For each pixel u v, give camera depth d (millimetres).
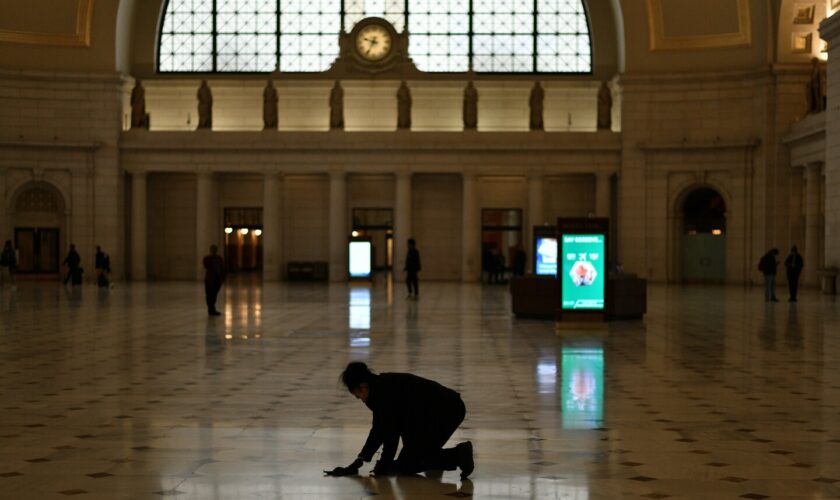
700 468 9250
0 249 47719
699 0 47250
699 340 20922
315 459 9594
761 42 46531
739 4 46750
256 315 27391
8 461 9484
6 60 47594
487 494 8320
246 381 14812
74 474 8969
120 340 20562
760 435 10812
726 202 47625
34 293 38281
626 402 13016
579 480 8805
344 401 12977
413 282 36219
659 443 10398
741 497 8211
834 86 35969
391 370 16156
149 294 37719
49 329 22891
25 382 14695
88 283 47375
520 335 21953
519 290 26578
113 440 10484
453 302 33500
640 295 26234
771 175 46250
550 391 13945
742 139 46719
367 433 10867
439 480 8797
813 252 42594
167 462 9445
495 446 10258
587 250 22188
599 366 16703
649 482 8727
